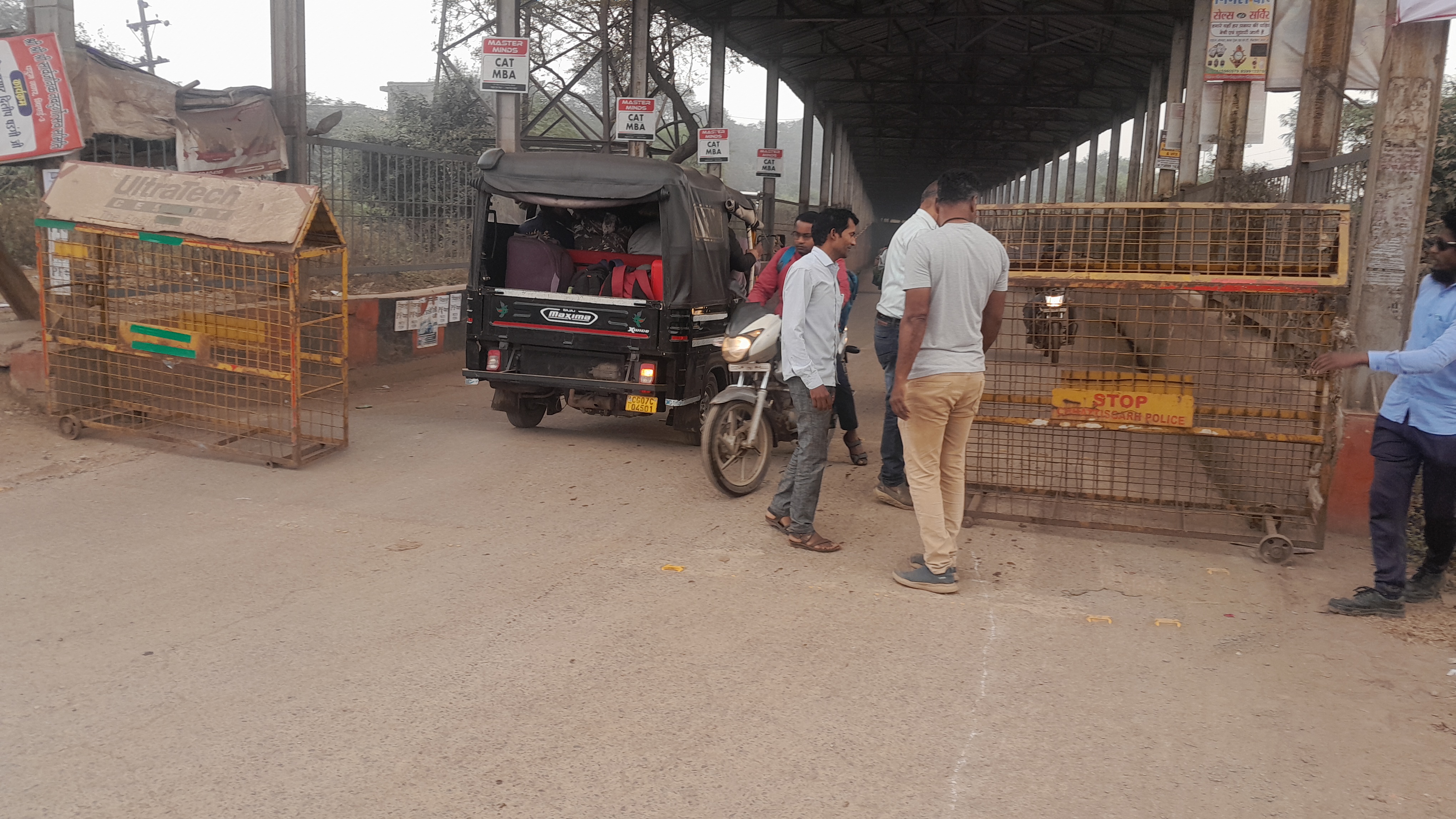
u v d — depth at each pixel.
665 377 7.82
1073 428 6.02
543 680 3.83
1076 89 31.34
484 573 5.01
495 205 13.99
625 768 3.22
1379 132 6.02
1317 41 9.44
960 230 4.78
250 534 5.50
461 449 7.74
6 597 4.46
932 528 4.88
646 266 8.01
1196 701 3.84
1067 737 3.53
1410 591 4.97
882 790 3.15
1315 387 5.69
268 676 3.79
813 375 5.30
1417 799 3.19
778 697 3.76
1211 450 7.09
